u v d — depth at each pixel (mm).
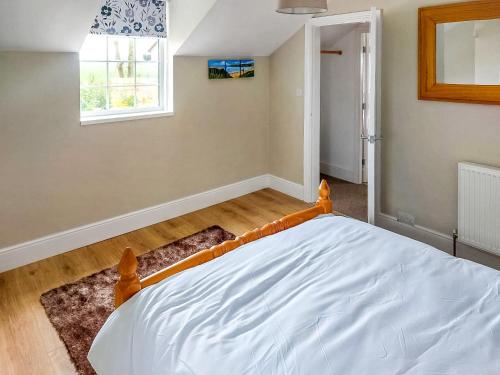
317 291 1620
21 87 3086
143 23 3754
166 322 1464
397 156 3680
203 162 4469
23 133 3154
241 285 1671
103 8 3469
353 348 1300
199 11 3525
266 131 5051
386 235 2115
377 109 3676
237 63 4508
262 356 1271
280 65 4711
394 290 1624
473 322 1432
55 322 2559
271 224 2270
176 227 4043
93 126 3529
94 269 3230
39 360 2246
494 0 2762
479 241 3064
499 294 1591
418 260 1851
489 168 2920
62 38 3068
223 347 1319
